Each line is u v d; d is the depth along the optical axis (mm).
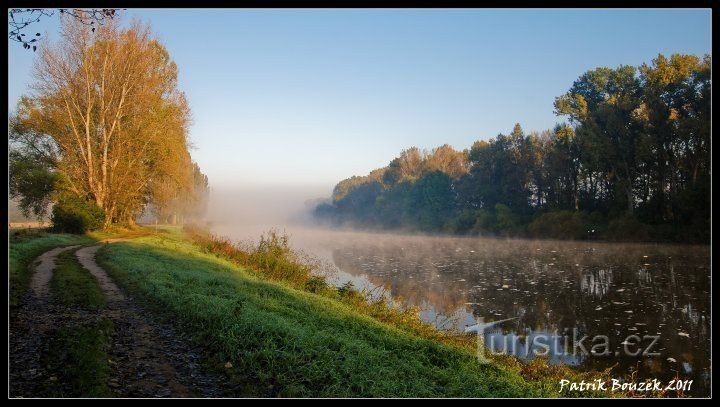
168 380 7621
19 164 38500
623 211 53375
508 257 43750
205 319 10875
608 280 28500
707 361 13906
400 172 113250
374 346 11445
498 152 78250
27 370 7289
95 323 10016
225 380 7902
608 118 52594
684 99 48000
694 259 35844
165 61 43812
